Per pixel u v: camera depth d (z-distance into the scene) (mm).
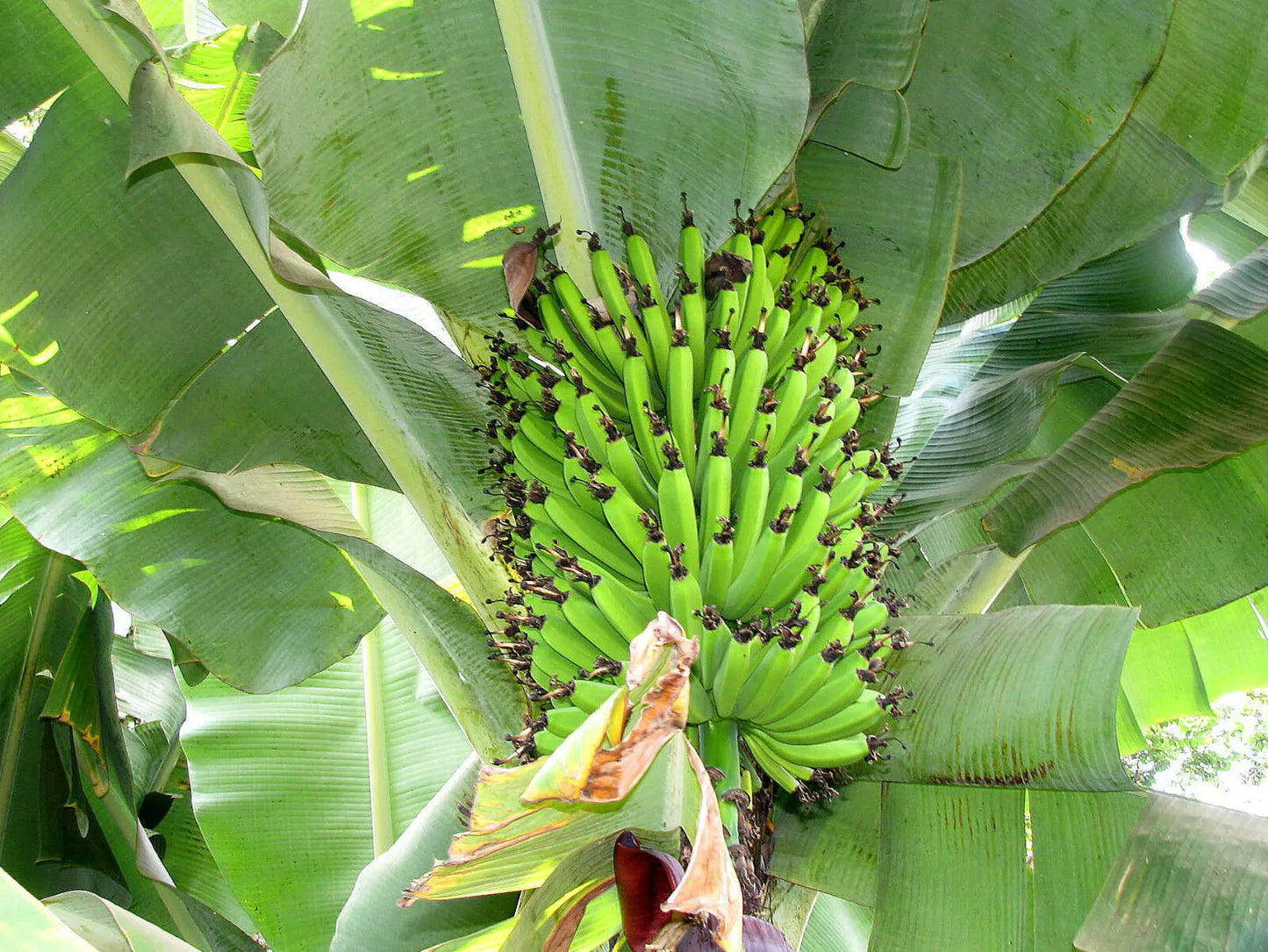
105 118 1765
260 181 1566
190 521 2006
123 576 1968
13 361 1736
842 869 1731
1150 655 2246
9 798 2131
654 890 1194
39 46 1749
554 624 1460
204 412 1804
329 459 1837
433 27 1537
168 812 2680
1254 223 2305
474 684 1660
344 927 1928
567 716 1349
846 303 1769
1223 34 1802
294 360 1856
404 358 1868
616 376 1645
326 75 1529
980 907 1543
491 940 1284
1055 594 2014
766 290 1642
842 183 1851
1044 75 1781
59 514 1988
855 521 1499
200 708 2342
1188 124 1888
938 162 1835
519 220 1634
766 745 1454
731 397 1540
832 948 2301
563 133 1562
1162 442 1719
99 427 2037
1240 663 2170
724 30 1505
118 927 1284
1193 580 1833
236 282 1831
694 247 1585
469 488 1768
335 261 1612
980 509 2189
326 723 2338
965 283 2107
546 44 1536
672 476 1419
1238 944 1295
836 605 1453
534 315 1667
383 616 2031
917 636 1645
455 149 1584
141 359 1792
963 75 1828
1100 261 2287
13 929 873
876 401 1805
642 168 1587
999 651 1547
